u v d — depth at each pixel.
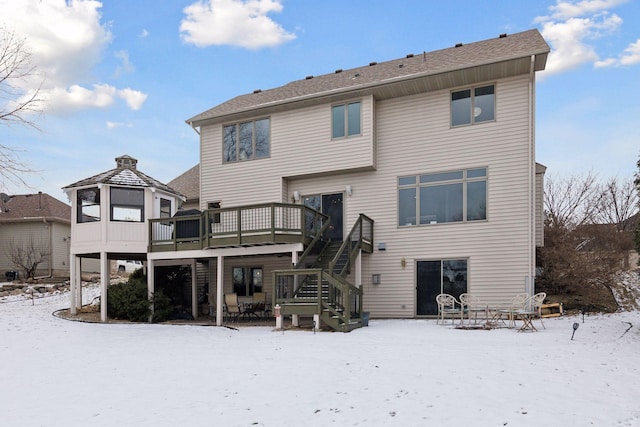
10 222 28.19
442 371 6.84
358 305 14.05
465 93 15.16
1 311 17.00
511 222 14.23
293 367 7.47
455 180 15.05
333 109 16.39
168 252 15.47
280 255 15.88
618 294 17.56
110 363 8.28
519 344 9.05
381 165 16.12
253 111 17.31
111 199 15.88
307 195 17.17
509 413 4.87
